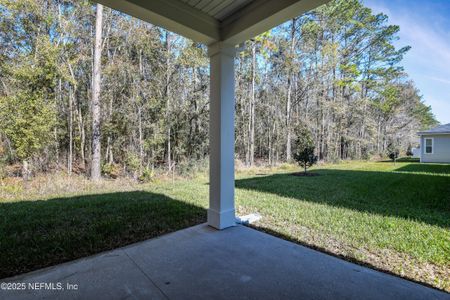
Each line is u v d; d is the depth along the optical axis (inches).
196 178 327.0
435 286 72.4
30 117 231.0
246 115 516.4
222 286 70.2
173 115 345.7
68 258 87.4
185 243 100.8
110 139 325.4
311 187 238.4
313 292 67.8
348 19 582.6
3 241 100.5
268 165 495.8
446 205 168.6
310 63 581.6
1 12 248.1
